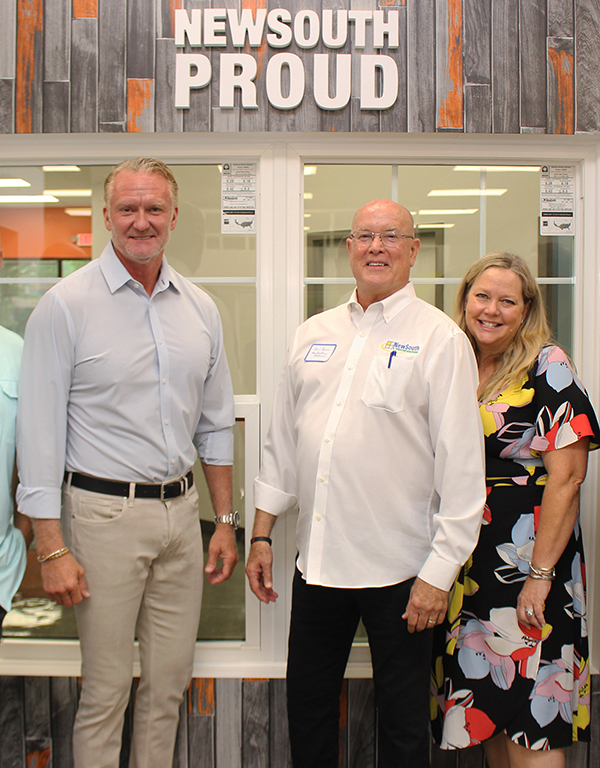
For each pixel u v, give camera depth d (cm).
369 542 131
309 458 136
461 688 136
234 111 164
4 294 176
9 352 136
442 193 175
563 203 176
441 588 124
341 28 162
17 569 135
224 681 172
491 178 175
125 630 135
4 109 164
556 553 130
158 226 130
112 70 163
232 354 175
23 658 172
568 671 132
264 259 172
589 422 131
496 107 165
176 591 144
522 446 136
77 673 170
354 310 144
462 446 126
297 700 142
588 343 173
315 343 146
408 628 128
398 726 129
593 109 166
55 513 129
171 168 174
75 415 134
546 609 133
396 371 132
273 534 172
